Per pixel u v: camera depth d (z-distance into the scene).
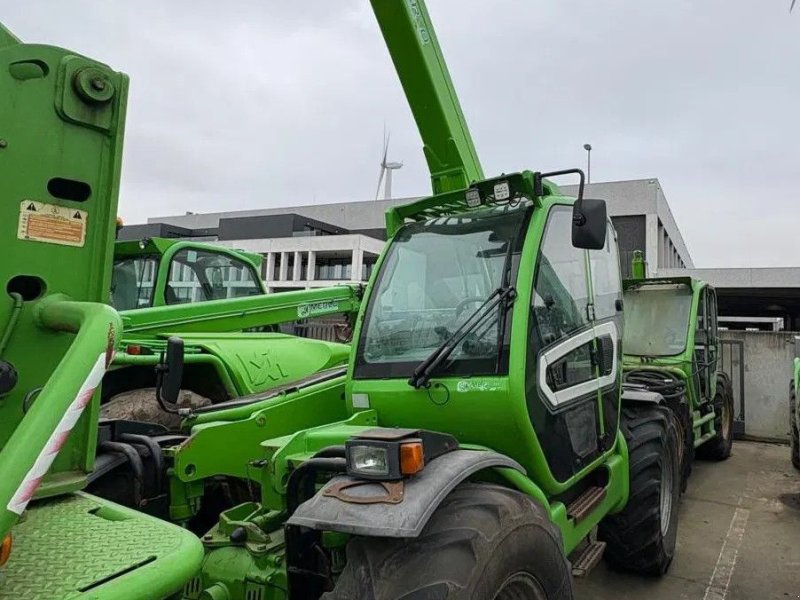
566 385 2.84
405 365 2.73
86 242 1.59
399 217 3.24
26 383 1.47
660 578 4.04
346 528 1.78
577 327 3.02
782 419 9.52
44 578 1.24
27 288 1.50
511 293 2.57
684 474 5.95
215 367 3.67
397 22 3.27
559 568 2.23
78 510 1.59
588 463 3.00
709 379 7.43
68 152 1.55
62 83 1.54
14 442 1.12
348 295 4.81
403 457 1.89
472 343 2.57
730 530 5.12
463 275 2.80
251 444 2.92
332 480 2.01
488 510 2.01
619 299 3.74
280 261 34.44
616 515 3.76
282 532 2.44
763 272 19.83
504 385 2.41
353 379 2.87
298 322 5.70
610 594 3.82
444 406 2.54
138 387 3.90
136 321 3.62
